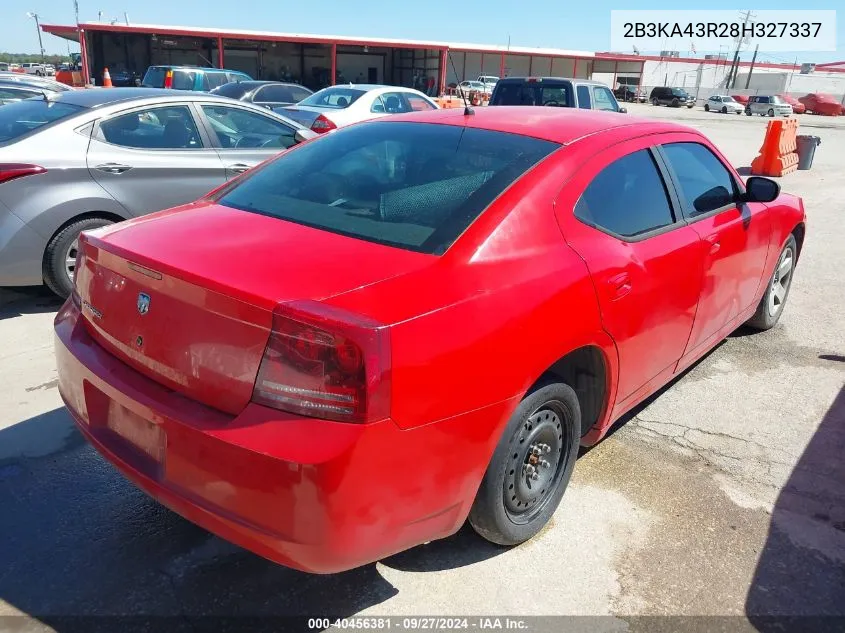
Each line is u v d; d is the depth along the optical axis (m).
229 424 1.99
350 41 38.84
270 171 3.16
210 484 2.04
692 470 3.37
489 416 2.27
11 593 2.45
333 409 1.91
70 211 4.91
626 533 2.89
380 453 1.96
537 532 2.83
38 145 4.88
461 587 2.56
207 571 2.59
